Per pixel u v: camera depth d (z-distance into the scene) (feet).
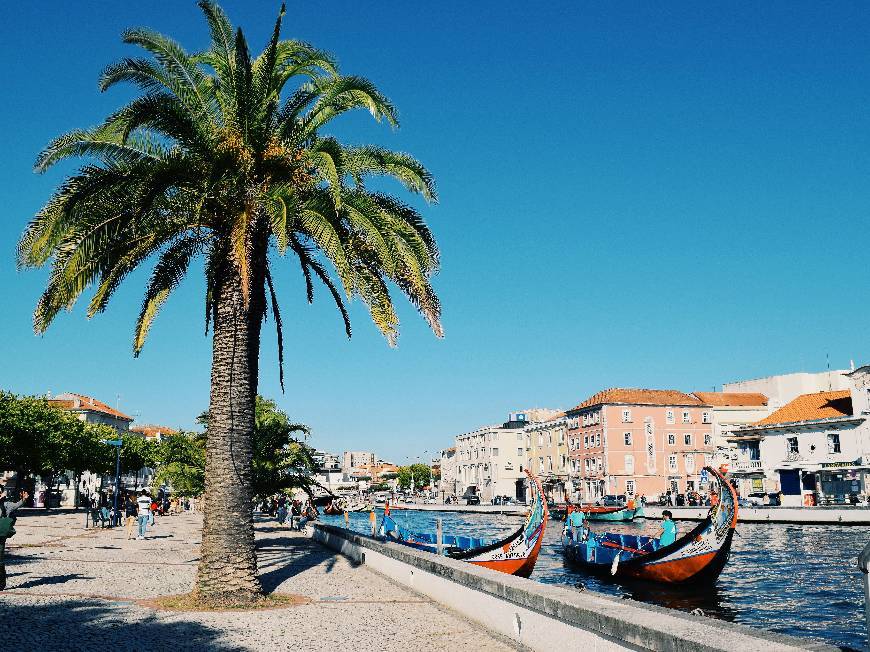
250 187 46.96
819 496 194.08
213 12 51.19
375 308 50.60
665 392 326.85
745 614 64.75
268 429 108.47
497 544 70.49
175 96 47.42
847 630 58.08
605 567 88.12
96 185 45.60
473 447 434.30
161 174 44.34
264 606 42.65
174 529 123.24
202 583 43.55
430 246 57.00
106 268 48.93
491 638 33.32
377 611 40.96
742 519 171.12
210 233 50.70
